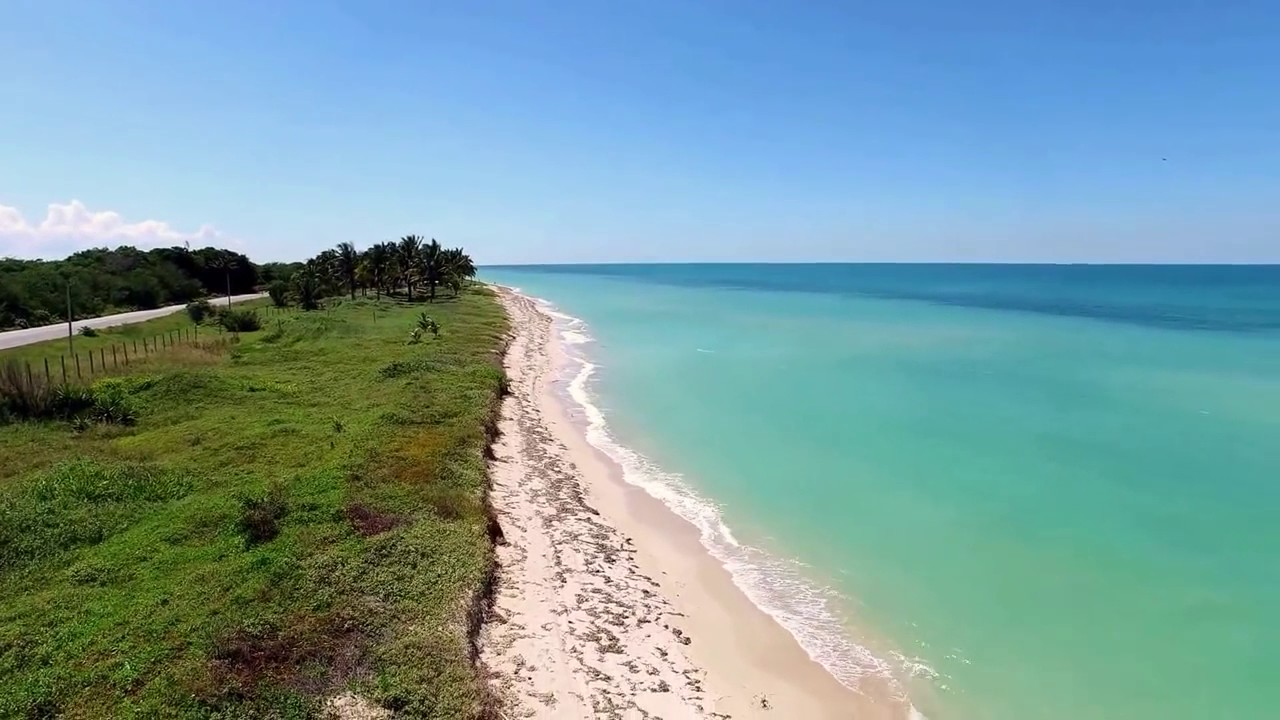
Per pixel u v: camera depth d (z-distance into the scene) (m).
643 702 14.24
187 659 13.61
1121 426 33.53
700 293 151.88
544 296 142.75
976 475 26.94
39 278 71.56
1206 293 138.00
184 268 100.25
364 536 18.89
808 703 14.48
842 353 57.19
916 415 36.09
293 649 14.09
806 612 17.84
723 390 43.12
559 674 14.87
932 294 142.38
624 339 68.56
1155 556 20.28
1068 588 18.70
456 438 27.55
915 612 17.77
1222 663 15.55
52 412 31.02
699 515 23.75
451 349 49.94
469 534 19.42
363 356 46.78
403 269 94.31
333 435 27.81
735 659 15.92
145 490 22.38
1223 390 41.31
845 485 26.23
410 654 14.07
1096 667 15.52
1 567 17.61
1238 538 21.25
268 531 18.92
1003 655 16.00
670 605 18.11
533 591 18.16
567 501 24.61
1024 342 63.19
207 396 34.53
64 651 13.94
